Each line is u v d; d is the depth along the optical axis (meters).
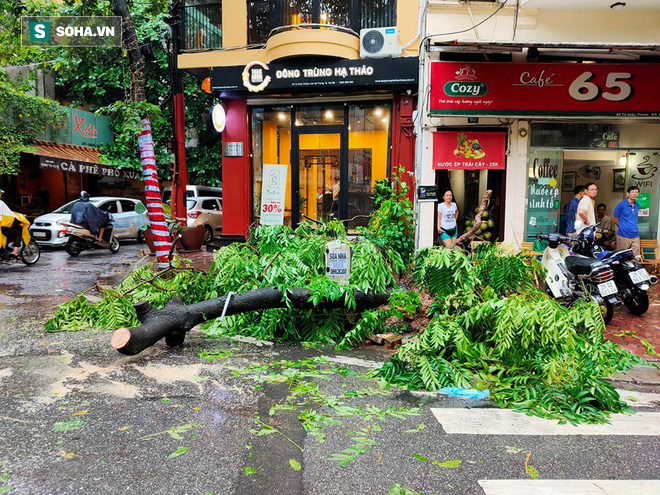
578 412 3.39
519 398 3.60
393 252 6.16
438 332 4.00
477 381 3.92
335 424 3.18
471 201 9.42
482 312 4.05
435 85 8.30
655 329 5.57
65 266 10.24
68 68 9.86
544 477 2.60
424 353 4.07
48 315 5.98
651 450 2.91
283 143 10.73
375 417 3.30
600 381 3.68
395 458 2.77
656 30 8.57
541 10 8.55
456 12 8.58
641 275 5.89
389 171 10.21
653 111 8.34
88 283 8.25
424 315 5.48
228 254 5.66
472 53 8.63
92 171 15.74
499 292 4.80
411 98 9.78
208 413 3.30
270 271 5.05
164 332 4.39
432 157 8.79
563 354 3.66
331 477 2.56
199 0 10.80
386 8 9.70
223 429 3.08
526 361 3.97
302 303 4.87
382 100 10.10
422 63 8.09
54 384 3.76
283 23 9.99
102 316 4.89
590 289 5.76
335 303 4.96
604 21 8.57
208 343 4.92
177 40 10.99
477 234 9.16
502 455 2.82
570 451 2.88
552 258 6.34
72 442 2.88
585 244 6.50
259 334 5.16
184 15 10.94
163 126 16.62
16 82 15.36
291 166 10.66
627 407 3.55
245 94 10.33
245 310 4.82
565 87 8.31
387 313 5.04
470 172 9.35
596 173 9.05
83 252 12.80
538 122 8.80
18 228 9.86
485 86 8.29
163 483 2.48
